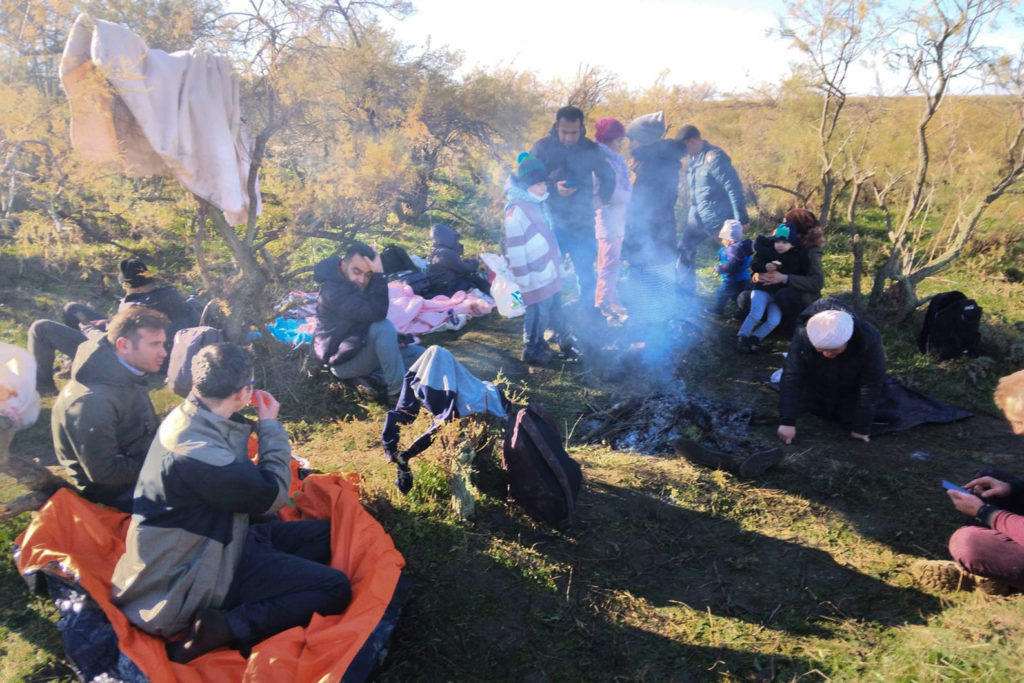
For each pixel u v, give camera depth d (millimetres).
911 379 5566
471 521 3801
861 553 3619
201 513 2688
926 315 5984
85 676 2658
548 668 2959
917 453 4551
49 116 4754
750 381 5641
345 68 6320
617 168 6133
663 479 4273
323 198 5418
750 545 3709
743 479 4273
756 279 6188
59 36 4855
